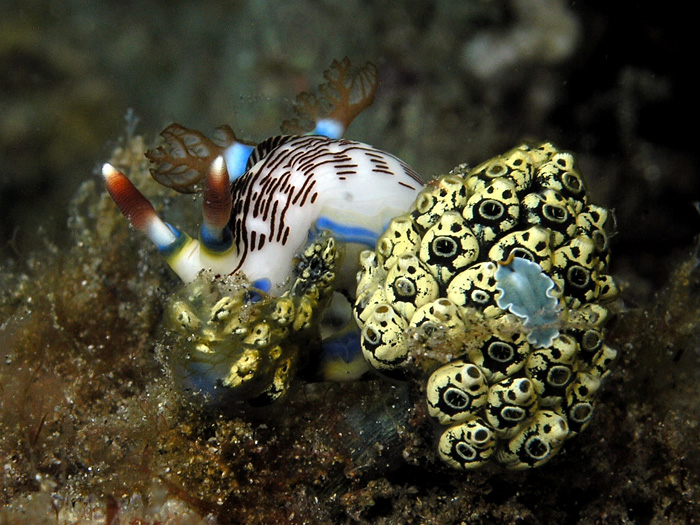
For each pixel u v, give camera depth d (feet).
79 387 0.27
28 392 0.26
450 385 0.23
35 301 0.30
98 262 0.31
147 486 0.24
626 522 0.27
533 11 0.48
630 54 0.47
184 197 0.35
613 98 0.49
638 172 0.50
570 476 0.26
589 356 0.23
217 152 0.28
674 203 0.50
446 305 0.23
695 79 0.46
